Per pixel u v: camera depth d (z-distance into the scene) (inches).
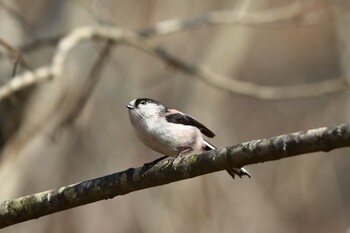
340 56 637.9
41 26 529.3
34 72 434.0
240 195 596.1
